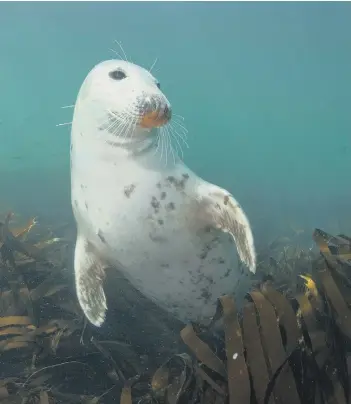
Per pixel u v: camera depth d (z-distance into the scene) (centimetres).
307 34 2623
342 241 158
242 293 143
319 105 3212
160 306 144
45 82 3166
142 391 112
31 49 2806
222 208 122
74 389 119
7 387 113
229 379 92
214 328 123
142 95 115
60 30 2641
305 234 351
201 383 99
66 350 128
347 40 2652
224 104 3247
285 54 2967
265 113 3194
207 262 128
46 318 145
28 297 140
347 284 118
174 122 130
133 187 120
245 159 1499
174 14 2603
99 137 122
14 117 2495
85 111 125
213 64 3136
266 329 96
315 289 117
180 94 3234
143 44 2975
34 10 2345
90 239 132
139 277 131
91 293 135
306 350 100
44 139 1733
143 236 122
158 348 135
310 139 2584
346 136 2611
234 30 2723
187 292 132
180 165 130
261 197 612
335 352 99
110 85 121
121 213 121
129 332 142
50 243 214
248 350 94
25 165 1016
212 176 831
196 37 2909
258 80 3203
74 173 131
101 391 119
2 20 2378
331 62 3014
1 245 164
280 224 396
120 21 2641
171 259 125
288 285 162
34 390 112
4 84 3123
